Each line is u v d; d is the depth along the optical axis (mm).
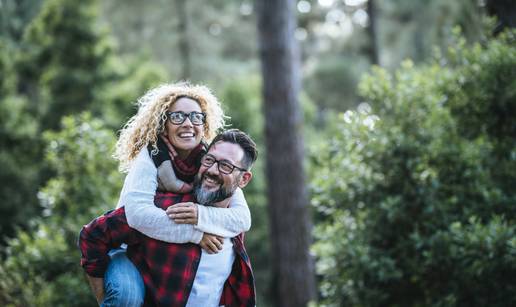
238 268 2703
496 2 5691
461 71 5355
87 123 6473
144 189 2457
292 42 10773
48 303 5656
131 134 2633
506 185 5117
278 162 10625
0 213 12586
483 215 4941
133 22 23594
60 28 14438
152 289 2477
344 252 5363
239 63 26344
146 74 15453
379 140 5281
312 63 25266
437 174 5285
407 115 5480
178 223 2445
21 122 13633
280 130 10633
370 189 5402
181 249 2502
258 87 18750
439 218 5062
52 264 5938
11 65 14203
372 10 18031
